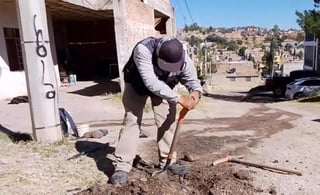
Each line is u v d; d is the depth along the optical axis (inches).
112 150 197.0
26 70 199.3
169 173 158.7
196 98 146.6
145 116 355.9
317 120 386.0
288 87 1008.9
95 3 483.8
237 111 494.3
